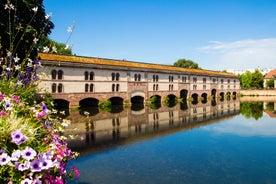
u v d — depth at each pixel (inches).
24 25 694.5
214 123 1176.2
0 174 161.0
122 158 599.8
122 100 2068.2
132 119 1261.1
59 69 1606.8
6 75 296.0
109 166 540.4
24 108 234.7
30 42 663.8
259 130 1008.9
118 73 1991.9
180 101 2586.1
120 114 1440.7
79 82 1720.0
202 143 778.2
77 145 710.5
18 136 163.8
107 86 1905.8
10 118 189.2
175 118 1331.2
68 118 1196.5
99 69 1849.2
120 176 485.4
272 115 1491.1
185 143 773.3
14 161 171.5
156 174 502.9
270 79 4667.8
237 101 2699.3
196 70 3036.4
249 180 484.4
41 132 214.5
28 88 303.7
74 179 459.2
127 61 2251.5
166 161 589.9
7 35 641.6
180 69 2751.0
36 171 165.5
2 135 175.3
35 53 708.7
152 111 1635.1
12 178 160.7
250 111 1708.9
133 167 539.5
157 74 2369.6
